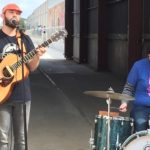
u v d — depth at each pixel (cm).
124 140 509
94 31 1877
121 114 851
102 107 989
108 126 511
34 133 759
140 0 1318
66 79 1508
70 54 2353
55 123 835
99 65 1748
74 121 854
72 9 2333
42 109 967
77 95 1161
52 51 3180
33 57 475
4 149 502
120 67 1528
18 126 502
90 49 1977
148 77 541
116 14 1587
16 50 484
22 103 491
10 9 477
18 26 482
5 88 480
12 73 479
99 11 1738
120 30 1526
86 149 670
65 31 466
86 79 1506
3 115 494
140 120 527
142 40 1311
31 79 1493
